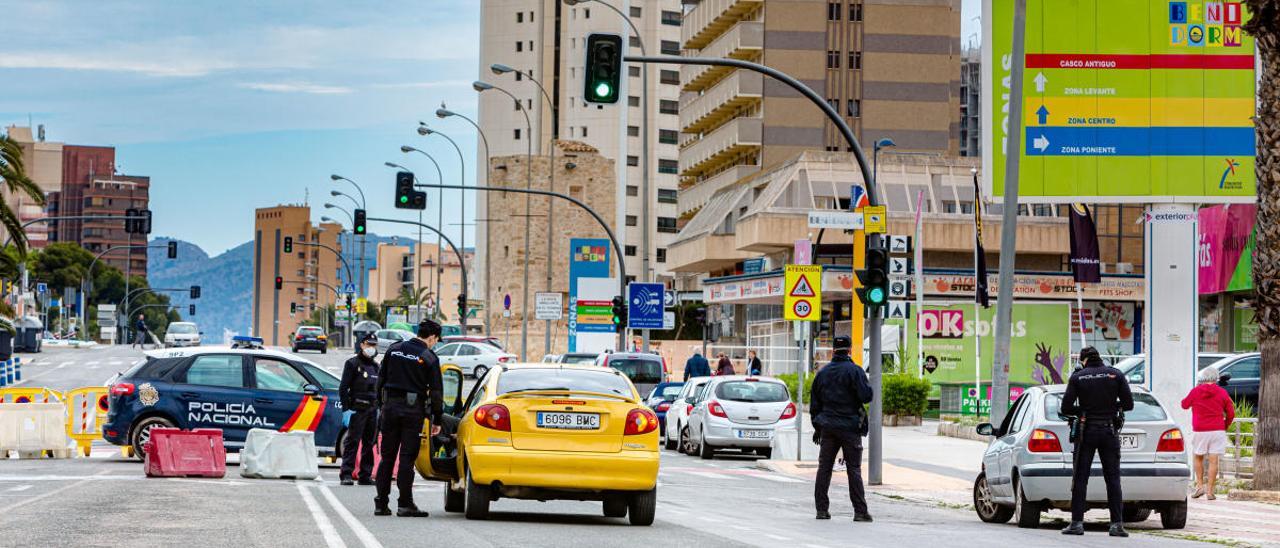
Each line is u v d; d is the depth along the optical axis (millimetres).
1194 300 33219
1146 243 33688
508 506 23656
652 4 188875
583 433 19047
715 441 40031
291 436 27875
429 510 21562
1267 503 27141
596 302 77812
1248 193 33406
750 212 83375
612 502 21453
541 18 195375
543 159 141875
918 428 54656
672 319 64125
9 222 77875
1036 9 33531
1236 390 41750
